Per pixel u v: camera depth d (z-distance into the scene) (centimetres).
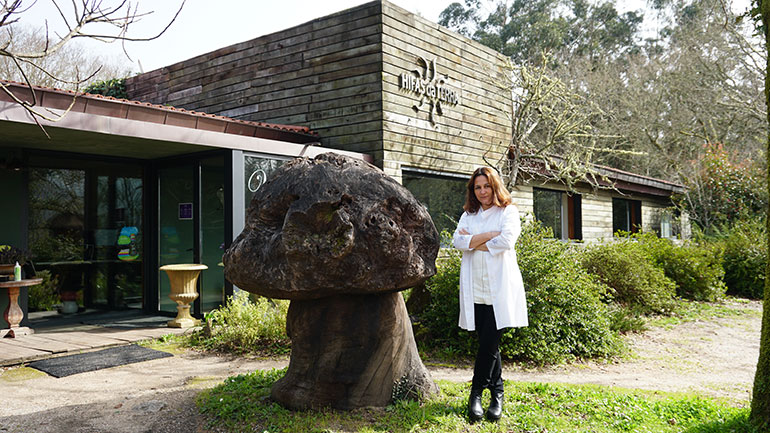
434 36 1094
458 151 1146
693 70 2383
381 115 962
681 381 541
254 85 1140
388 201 364
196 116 849
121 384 484
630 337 765
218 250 809
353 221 348
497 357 376
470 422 361
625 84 2752
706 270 1114
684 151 2506
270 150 790
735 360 644
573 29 3191
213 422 365
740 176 1645
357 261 345
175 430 359
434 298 657
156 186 893
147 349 635
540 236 682
